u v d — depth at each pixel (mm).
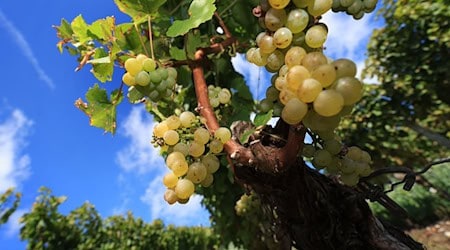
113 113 283
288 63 167
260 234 708
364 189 245
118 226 1990
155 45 290
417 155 1764
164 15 294
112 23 260
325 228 227
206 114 245
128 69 234
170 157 216
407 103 1464
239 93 416
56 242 1645
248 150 208
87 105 274
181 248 2156
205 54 311
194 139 222
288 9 185
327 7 177
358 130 1596
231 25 373
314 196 227
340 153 219
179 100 423
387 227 244
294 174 220
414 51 1352
